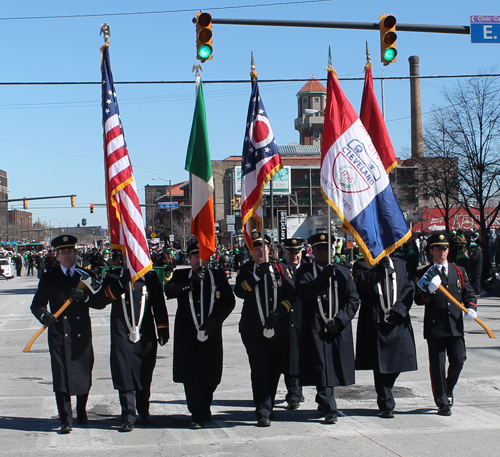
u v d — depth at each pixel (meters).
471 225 43.62
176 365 6.65
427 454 5.48
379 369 6.66
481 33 11.73
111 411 7.41
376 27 11.59
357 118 7.43
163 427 6.61
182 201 118.75
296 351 7.43
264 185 7.90
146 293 6.68
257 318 6.65
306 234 48.19
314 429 6.39
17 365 10.60
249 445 5.87
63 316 6.39
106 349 12.18
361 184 7.26
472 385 8.31
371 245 7.03
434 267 6.96
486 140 25.31
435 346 6.86
